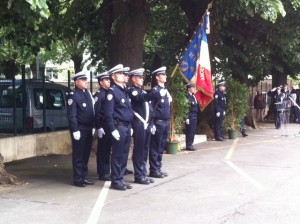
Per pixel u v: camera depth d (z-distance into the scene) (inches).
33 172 371.6
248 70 742.5
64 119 504.1
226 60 655.1
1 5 318.7
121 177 309.4
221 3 484.7
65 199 280.1
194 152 477.7
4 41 469.1
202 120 617.6
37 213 251.1
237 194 295.9
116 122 304.5
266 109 1101.1
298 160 429.7
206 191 303.6
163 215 249.1
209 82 404.5
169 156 448.1
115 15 453.4
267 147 523.5
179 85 460.1
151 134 342.0
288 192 301.3
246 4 416.5
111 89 304.7
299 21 613.0
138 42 460.1
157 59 677.3
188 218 244.1
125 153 310.2
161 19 684.7
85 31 558.6
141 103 322.3
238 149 504.7
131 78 328.8
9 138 423.2
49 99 490.6
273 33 660.1
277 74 962.7
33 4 229.6
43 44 480.7
